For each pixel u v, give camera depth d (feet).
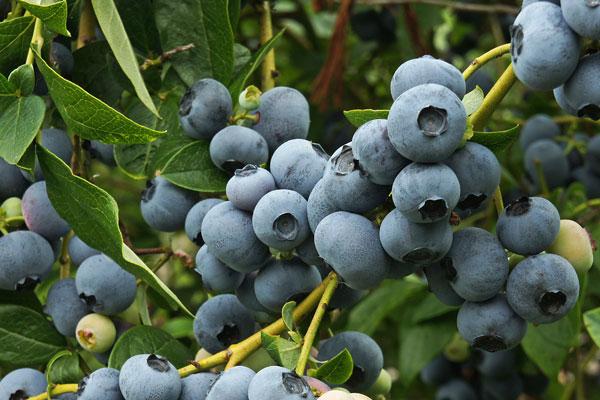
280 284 1.68
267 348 1.61
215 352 1.75
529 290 1.59
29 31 1.73
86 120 1.67
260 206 1.64
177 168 1.78
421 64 1.57
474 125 1.62
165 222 1.79
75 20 1.83
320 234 1.59
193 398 1.62
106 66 1.86
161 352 1.74
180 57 1.85
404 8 2.44
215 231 1.66
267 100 1.80
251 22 2.51
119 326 1.82
